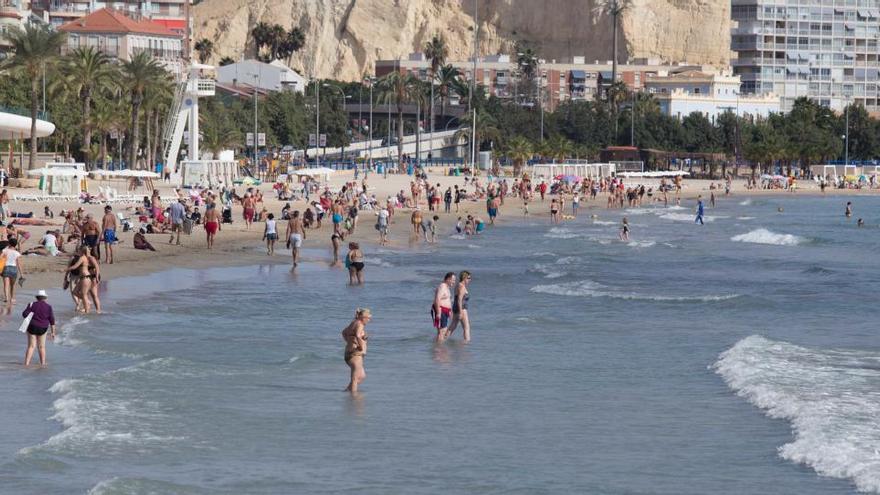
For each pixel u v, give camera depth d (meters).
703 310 115.25
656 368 83.12
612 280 144.12
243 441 62.00
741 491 54.31
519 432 64.94
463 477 56.50
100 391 71.00
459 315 94.25
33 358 80.88
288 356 85.44
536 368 83.06
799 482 55.41
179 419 65.81
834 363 83.94
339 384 76.56
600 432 64.94
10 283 99.19
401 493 53.97
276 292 121.50
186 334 93.69
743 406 70.81
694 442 62.75
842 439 61.47
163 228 172.62
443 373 80.88
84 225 132.75
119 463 57.09
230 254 154.75
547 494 54.00
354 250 130.00
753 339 93.38
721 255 184.25
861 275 156.00
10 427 62.81
